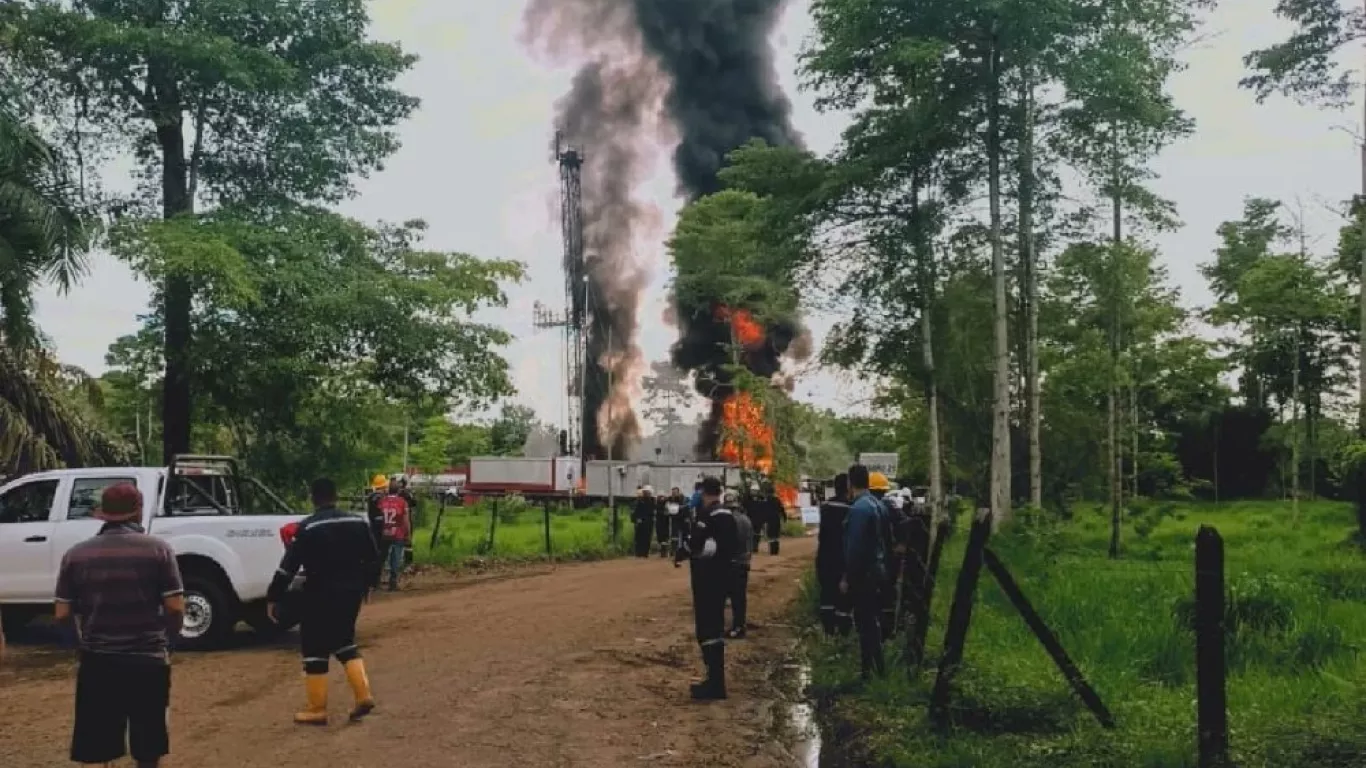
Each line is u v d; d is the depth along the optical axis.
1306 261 46.03
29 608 13.45
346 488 28.02
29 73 22.27
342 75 25.77
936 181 27.34
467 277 26.08
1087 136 25.98
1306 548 24.84
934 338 29.08
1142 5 24.98
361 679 9.05
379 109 26.39
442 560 26.47
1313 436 53.38
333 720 9.05
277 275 22.89
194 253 21.38
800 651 12.84
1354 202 24.28
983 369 29.83
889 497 12.69
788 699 10.24
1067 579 15.96
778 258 28.06
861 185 26.50
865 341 28.98
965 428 32.72
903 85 26.41
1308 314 45.69
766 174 27.91
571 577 23.27
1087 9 24.75
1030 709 7.85
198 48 22.50
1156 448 34.16
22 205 17.03
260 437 26.70
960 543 22.84
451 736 8.52
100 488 13.59
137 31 22.27
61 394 20.73
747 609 17.28
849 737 8.34
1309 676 9.18
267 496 14.80
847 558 9.83
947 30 25.16
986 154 26.62
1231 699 8.37
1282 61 23.84
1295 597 12.09
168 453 25.38
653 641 13.65
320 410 26.67
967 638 11.18
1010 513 24.83
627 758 7.99
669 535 30.81
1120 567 19.50
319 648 8.92
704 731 8.91
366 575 9.16
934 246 27.77
